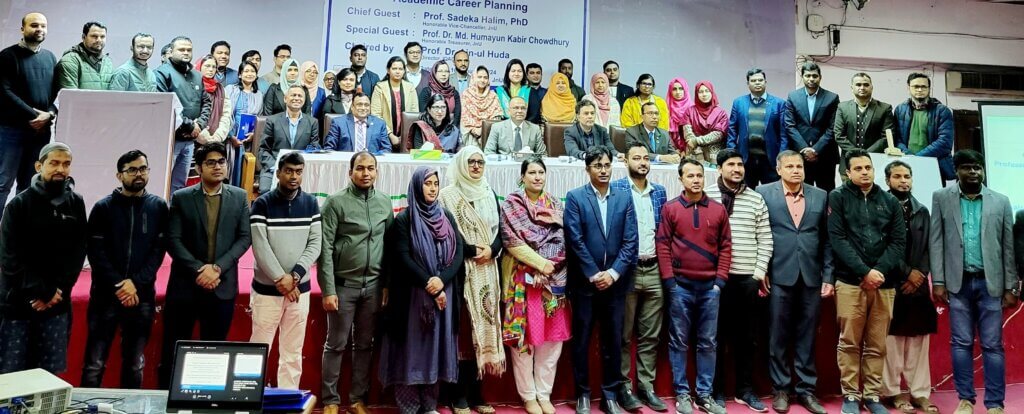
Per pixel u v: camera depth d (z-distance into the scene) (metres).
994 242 3.36
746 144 5.30
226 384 2.08
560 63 7.05
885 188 4.38
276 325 2.94
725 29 7.42
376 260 3.06
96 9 6.17
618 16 7.23
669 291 3.35
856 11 7.71
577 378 3.27
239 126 5.26
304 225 2.96
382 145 5.23
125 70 4.41
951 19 7.90
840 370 3.42
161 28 6.29
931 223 3.50
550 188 4.23
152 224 2.79
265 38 6.52
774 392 3.42
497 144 5.31
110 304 2.71
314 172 3.97
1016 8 8.03
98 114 3.74
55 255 2.65
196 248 2.81
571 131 5.09
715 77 7.37
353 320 3.07
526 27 7.07
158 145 3.80
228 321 2.86
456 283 3.14
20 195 2.65
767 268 3.39
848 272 3.33
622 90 6.96
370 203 3.11
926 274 3.51
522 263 3.20
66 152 2.68
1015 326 4.12
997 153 4.52
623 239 3.22
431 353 2.97
